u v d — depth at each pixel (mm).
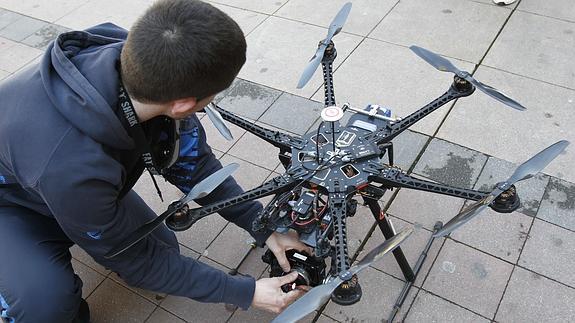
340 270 1562
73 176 1588
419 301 2396
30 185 1646
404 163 2959
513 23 3803
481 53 3592
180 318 2453
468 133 3074
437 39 3754
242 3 4359
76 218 1682
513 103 1864
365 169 1840
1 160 1871
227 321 2418
